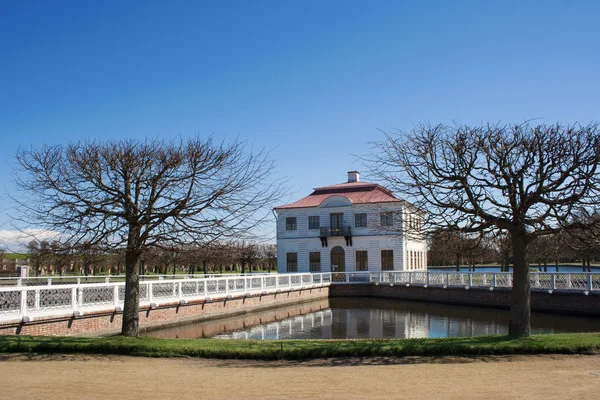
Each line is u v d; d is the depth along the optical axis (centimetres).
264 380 1062
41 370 1164
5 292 1769
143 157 1605
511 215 1567
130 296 1620
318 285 4359
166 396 920
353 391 955
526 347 1348
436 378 1064
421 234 1627
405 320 2894
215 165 1575
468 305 3591
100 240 1520
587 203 1455
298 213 5272
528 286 1540
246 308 3278
